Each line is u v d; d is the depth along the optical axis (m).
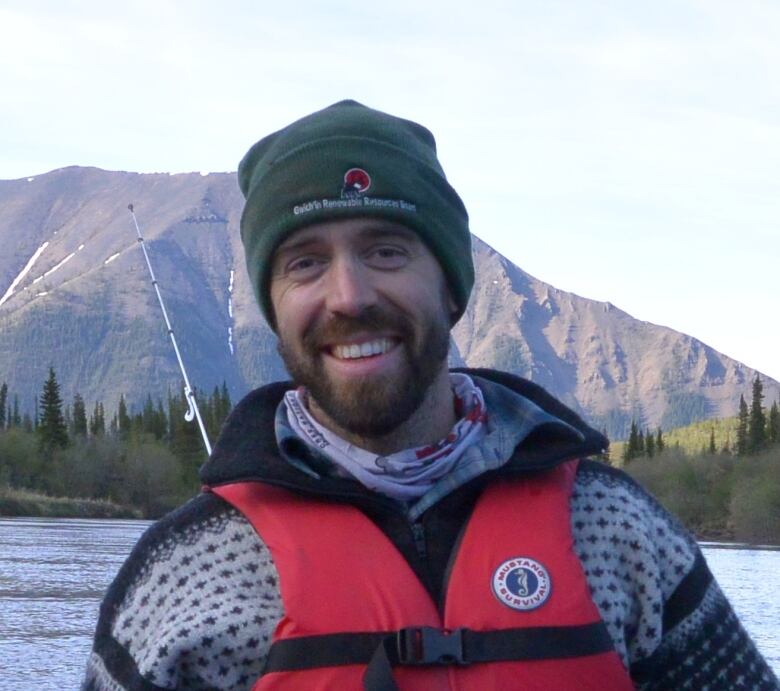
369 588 1.35
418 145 1.49
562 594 1.36
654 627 1.42
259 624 1.36
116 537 22.80
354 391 1.40
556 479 1.44
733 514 33.31
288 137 1.47
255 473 1.40
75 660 7.85
